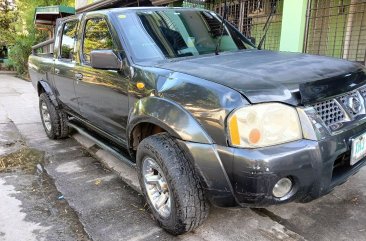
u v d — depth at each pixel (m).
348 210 3.08
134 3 10.97
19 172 4.31
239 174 2.20
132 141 3.20
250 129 2.18
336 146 2.35
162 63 3.04
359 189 3.44
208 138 2.34
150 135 3.13
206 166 2.36
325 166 2.30
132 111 3.02
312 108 2.34
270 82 2.33
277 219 3.00
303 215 3.04
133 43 3.27
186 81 2.55
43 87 5.48
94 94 3.79
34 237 2.87
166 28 3.53
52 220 3.13
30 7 19.39
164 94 2.67
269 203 2.23
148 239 2.79
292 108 2.27
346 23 6.30
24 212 3.27
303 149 2.21
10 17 20.53
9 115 7.75
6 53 25.17
